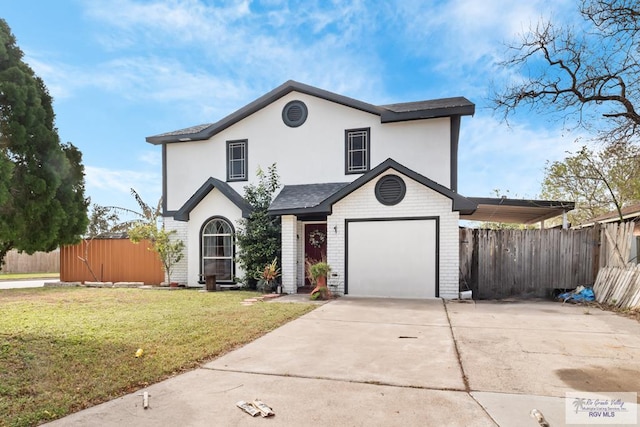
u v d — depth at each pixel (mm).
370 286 10633
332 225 10992
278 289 11242
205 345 5312
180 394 3691
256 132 13672
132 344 5301
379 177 10695
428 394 3658
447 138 11914
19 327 6266
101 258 14531
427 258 10281
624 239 9109
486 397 3580
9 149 9203
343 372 4289
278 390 3777
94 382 3918
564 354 4965
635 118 9773
